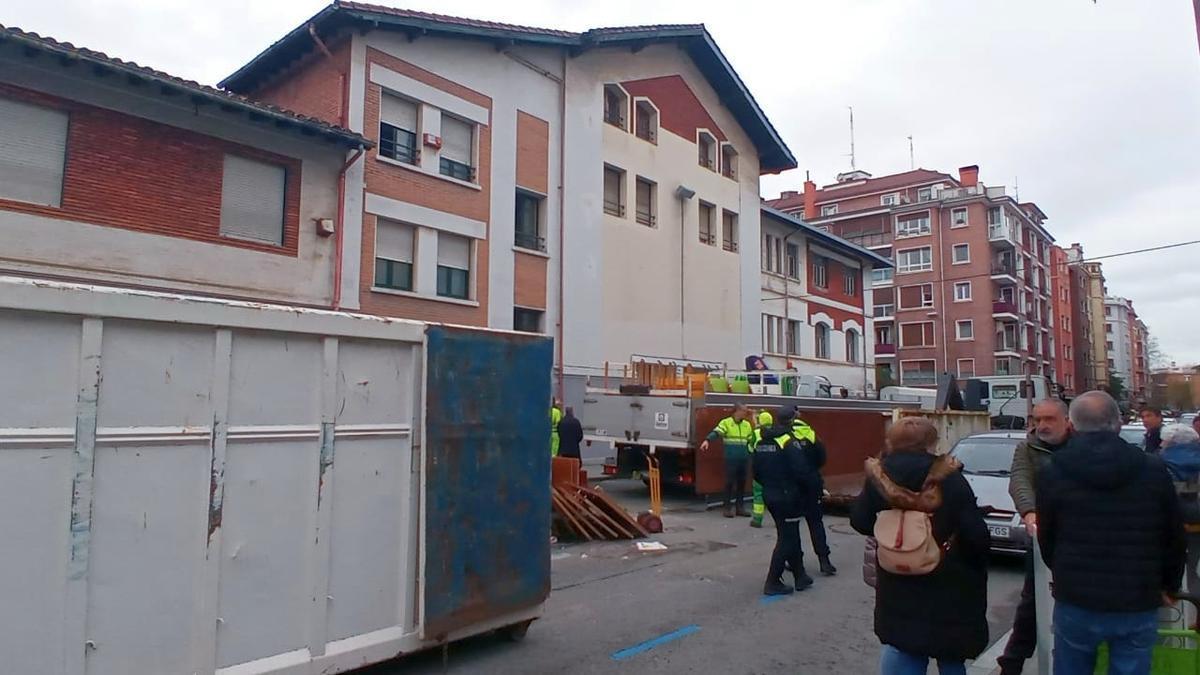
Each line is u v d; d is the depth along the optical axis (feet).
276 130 51.24
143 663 13.70
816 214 219.82
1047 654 15.99
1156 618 12.31
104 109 44.19
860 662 19.54
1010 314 187.62
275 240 51.78
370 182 57.16
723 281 92.89
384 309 57.67
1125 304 395.55
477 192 64.80
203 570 14.49
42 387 12.82
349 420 16.89
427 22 59.67
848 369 120.57
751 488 46.70
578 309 72.84
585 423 52.26
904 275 201.05
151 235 45.73
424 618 17.66
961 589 12.58
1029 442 17.06
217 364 14.87
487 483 19.33
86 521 13.12
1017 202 220.23
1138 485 12.26
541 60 71.92
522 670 18.67
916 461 12.92
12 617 12.32
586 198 74.84
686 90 89.86
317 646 16.02
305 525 16.03
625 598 25.59
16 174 41.34
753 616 23.56
